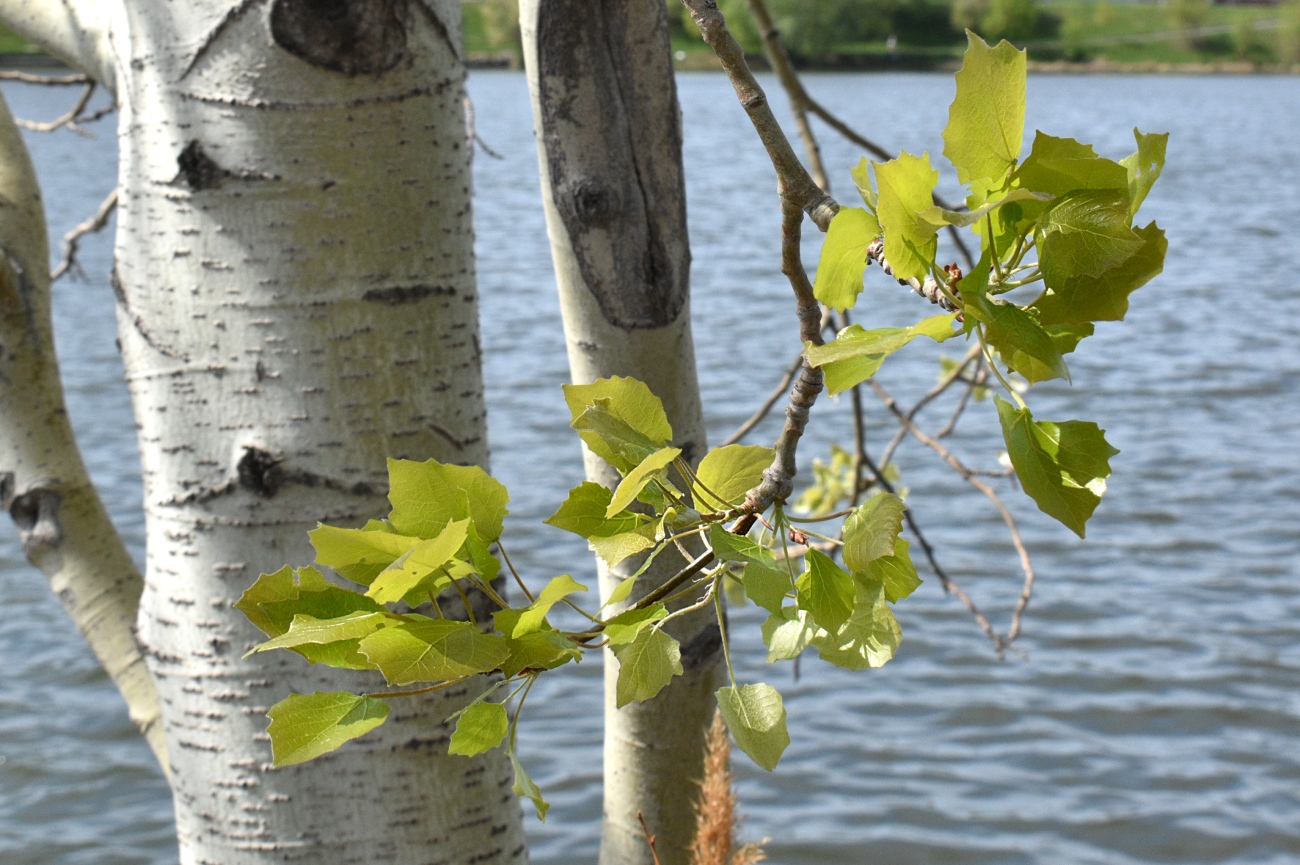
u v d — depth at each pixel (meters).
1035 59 78.81
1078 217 0.71
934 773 6.26
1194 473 10.23
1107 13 84.94
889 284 17.00
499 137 36.91
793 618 0.83
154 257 1.77
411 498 0.80
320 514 1.76
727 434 10.92
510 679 0.74
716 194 26.33
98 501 2.49
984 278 0.70
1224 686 6.99
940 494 9.70
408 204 1.77
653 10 1.79
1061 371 0.69
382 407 1.77
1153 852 5.64
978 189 0.74
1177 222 23.94
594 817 5.98
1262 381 12.92
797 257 0.92
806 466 9.96
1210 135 41.16
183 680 1.82
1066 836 5.77
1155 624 7.70
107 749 6.59
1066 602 7.99
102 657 2.42
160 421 1.79
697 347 13.85
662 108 1.81
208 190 1.72
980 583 8.28
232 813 1.81
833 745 6.51
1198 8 81.12
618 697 0.77
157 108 1.75
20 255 2.40
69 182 25.59
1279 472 10.25
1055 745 6.50
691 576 0.81
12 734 6.68
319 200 1.72
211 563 1.78
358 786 1.80
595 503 0.85
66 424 2.47
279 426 1.75
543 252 19.62
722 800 1.43
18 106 37.78
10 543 9.05
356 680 1.79
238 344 1.75
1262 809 5.93
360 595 0.78
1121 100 55.50
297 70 1.69
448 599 1.71
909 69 71.38
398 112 1.75
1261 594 8.10
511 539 8.73
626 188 1.81
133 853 5.77
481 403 1.90
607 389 0.87
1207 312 16.16
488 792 1.88
